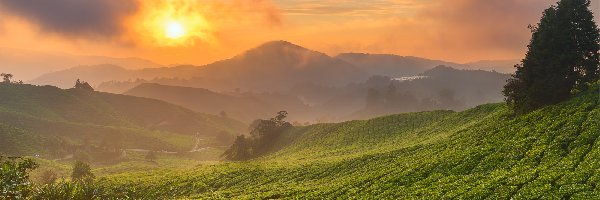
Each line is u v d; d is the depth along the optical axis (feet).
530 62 249.75
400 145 330.75
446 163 194.49
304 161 336.90
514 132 213.87
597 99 208.74
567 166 143.02
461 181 161.68
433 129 375.66
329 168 275.59
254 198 214.28
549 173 140.26
